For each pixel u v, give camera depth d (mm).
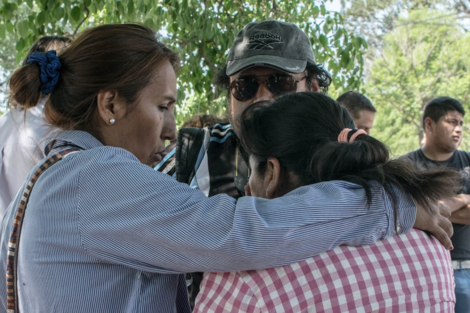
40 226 1076
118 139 1217
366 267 1026
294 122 1149
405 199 1091
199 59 4395
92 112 1198
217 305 1046
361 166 1116
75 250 1055
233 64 1988
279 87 1976
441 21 25094
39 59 1175
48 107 1228
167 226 1001
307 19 4465
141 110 1194
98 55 1157
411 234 1099
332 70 4523
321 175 1104
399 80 23953
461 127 3131
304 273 1010
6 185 1941
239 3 4523
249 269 1010
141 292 1082
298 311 986
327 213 1012
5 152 1918
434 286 1050
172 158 1859
